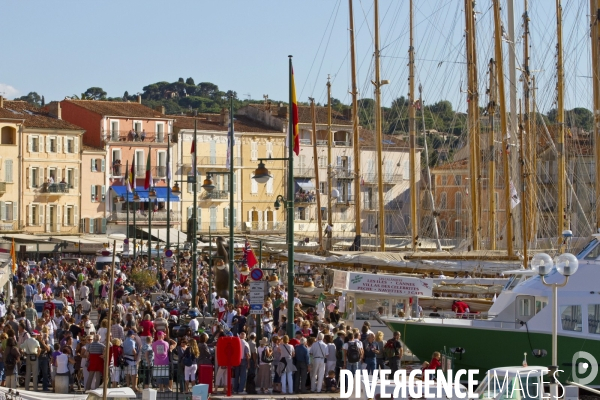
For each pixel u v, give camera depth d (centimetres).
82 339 3203
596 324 3155
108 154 11712
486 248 6744
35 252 9394
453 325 3238
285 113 12862
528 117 5762
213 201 12119
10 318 3412
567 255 2564
